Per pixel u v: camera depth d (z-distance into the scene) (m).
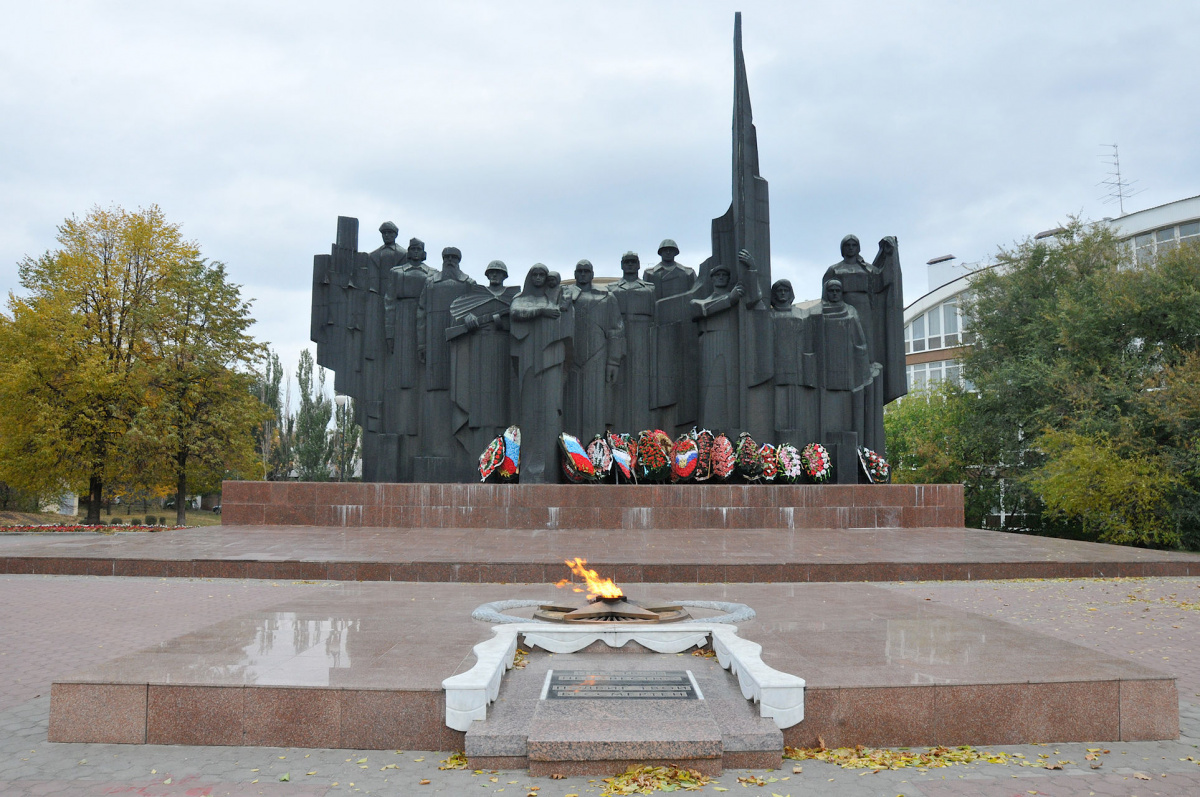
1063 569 15.20
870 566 14.69
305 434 48.53
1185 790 5.12
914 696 5.89
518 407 22.12
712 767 5.32
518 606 9.37
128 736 5.89
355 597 10.51
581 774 5.25
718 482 21.81
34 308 33.62
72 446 32.66
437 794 4.97
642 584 12.99
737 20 23.38
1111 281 28.61
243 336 37.78
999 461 35.03
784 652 6.90
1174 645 9.58
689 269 24.14
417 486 20.28
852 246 24.20
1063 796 5.01
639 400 23.27
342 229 24.47
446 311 23.56
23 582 14.22
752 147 23.22
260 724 5.84
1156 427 24.78
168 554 15.40
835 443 22.59
